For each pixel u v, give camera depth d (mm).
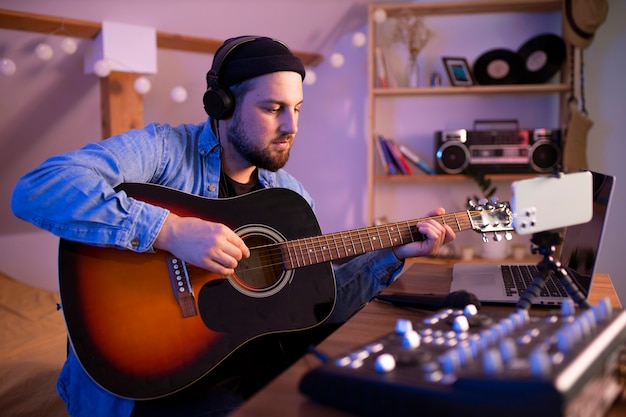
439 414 594
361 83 3668
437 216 1384
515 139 3129
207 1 3025
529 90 3232
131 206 1175
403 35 3500
